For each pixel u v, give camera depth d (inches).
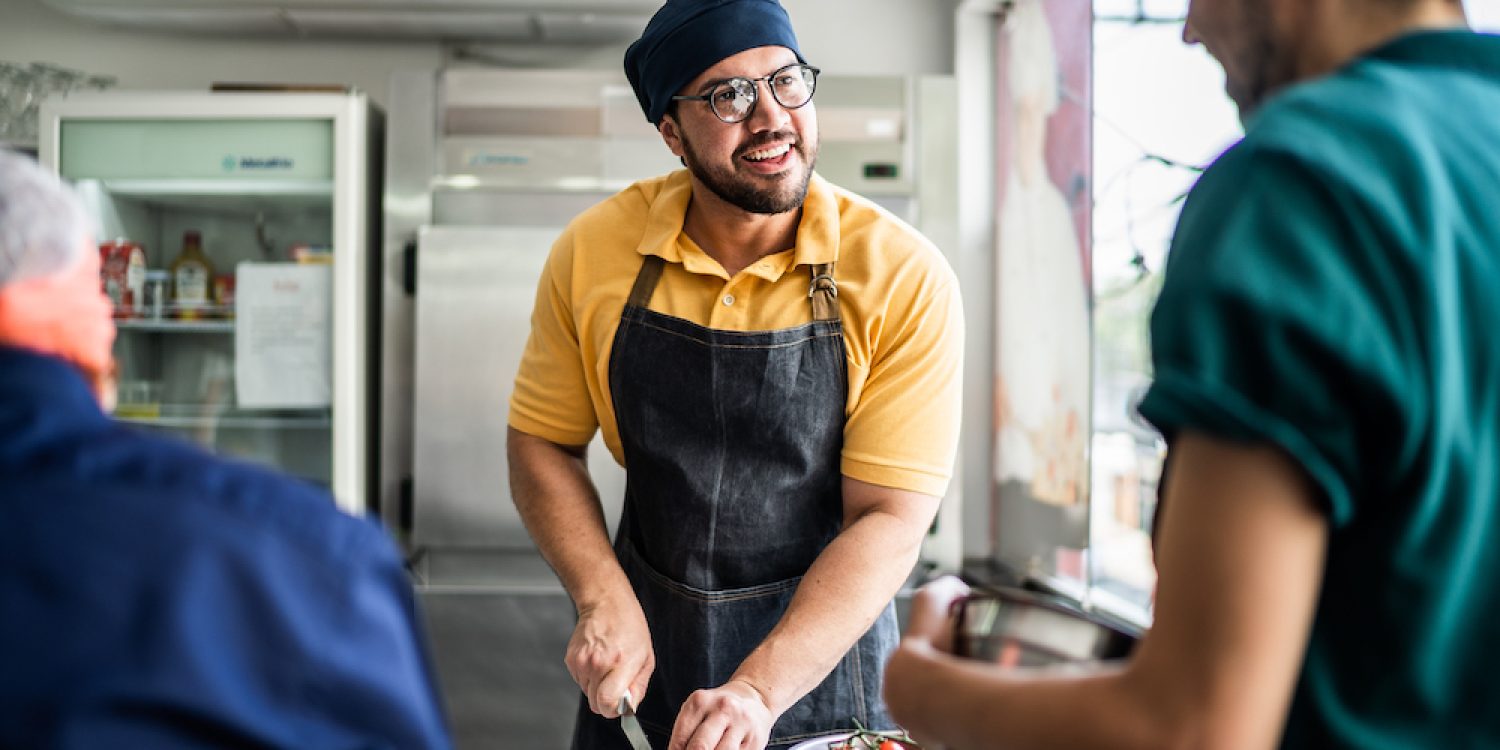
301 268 115.0
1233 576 17.2
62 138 113.4
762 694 41.3
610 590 46.9
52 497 20.0
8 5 125.1
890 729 48.4
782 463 49.2
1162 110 84.7
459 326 110.7
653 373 49.4
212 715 19.3
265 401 114.8
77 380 22.0
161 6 113.9
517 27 118.5
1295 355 17.1
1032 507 113.7
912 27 127.6
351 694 20.9
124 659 18.9
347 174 112.2
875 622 48.6
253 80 125.6
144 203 123.3
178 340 124.1
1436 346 17.2
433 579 111.7
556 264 52.6
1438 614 18.1
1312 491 17.3
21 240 21.7
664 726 49.4
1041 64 109.9
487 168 113.7
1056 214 105.7
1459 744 18.4
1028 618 23.3
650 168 114.2
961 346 50.0
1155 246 86.1
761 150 45.9
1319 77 21.1
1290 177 18.0
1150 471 88.3
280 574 20.7
